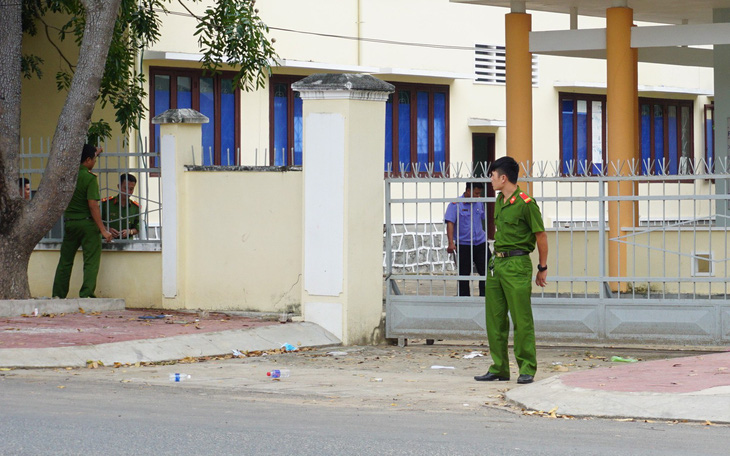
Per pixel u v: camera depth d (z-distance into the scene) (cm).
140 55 2530
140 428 929
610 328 1546
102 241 1870
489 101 3425
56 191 1759
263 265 1744
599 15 2491
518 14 2206
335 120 1638
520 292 1268
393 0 3156
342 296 1642
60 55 2444
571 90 3597
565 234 2062
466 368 1430
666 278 1532
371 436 911
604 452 850
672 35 2108
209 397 1151
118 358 1410
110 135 2361
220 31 2241
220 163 2755
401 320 1652
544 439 912
